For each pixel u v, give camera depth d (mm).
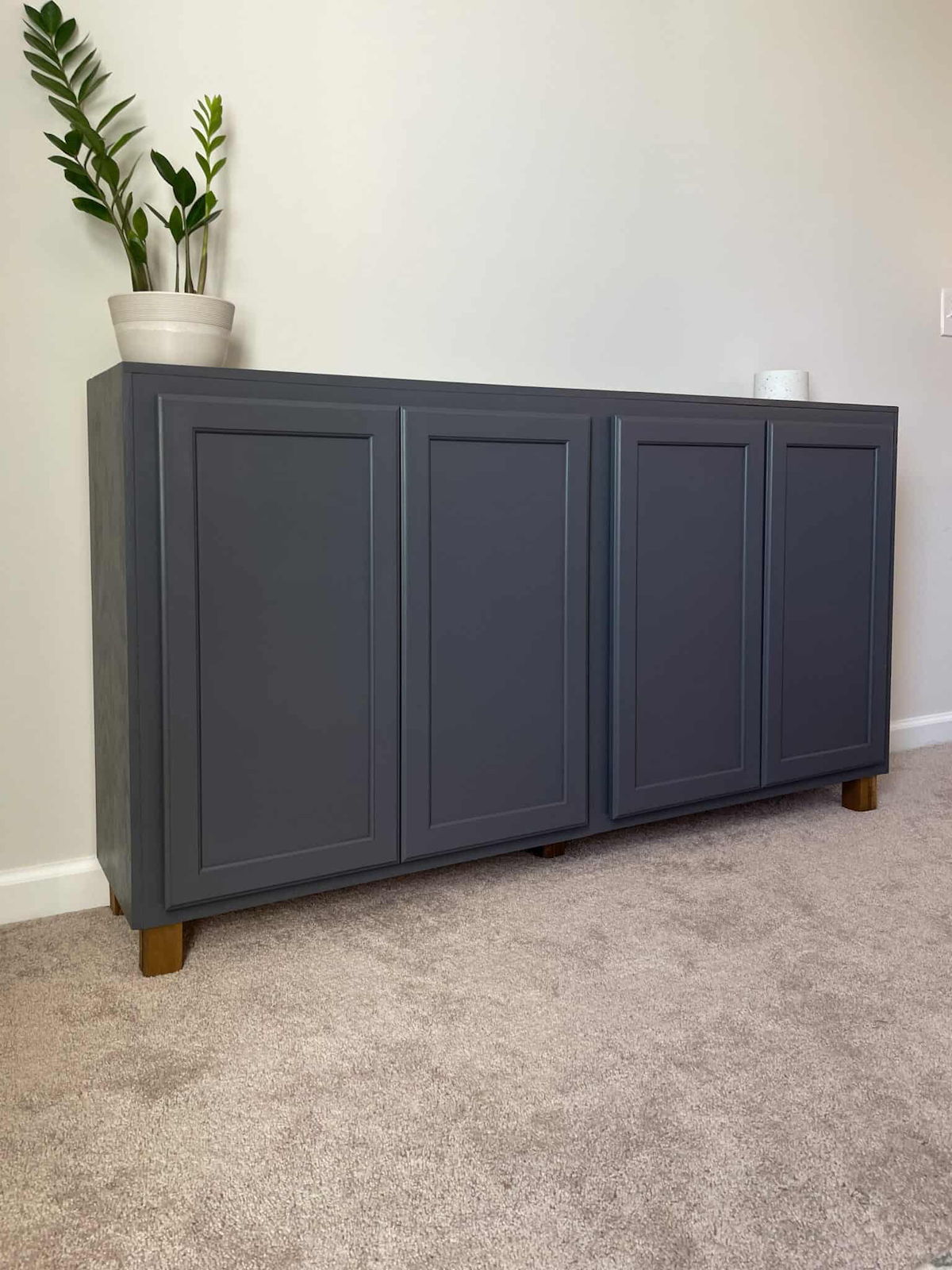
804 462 2053
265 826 1542
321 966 1505
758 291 2475
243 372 1469
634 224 2277
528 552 1750
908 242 2723
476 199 2070
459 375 2082
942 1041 1289
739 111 2404
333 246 1920
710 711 1983
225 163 1798
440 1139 1091
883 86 2633
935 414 2824
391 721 1637
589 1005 1380
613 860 1948
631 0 2227
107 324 1717
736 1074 1212
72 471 1708
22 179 1635
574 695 1823
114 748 1551
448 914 1691
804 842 2047
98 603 1652
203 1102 1163
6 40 1604
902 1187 1014
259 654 1515
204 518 1453
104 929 1666
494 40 2062
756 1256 920
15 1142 1092
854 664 2182
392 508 1604
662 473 1870
